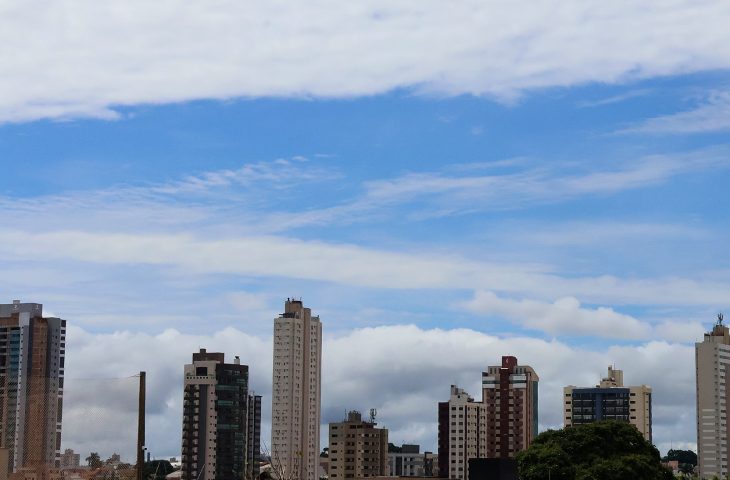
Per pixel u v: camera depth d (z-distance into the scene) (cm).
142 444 5966
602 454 13962
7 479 6962
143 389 6047
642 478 13425
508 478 13688
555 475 13512
